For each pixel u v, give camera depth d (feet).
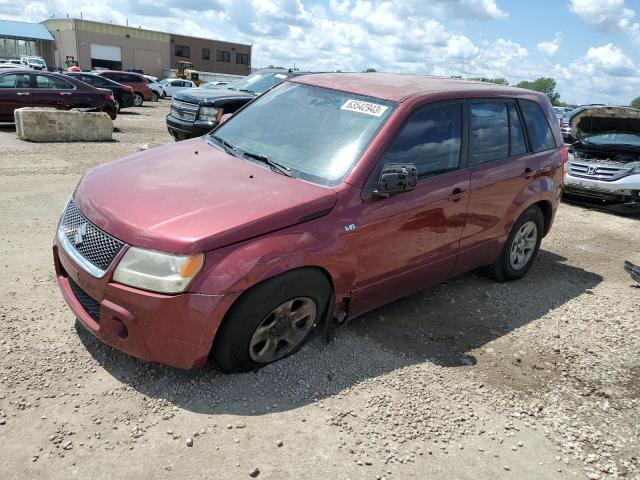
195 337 9.59
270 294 10.14
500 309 15.67
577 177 30.48
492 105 15.30
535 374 12.39
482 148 14.83
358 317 14.17
